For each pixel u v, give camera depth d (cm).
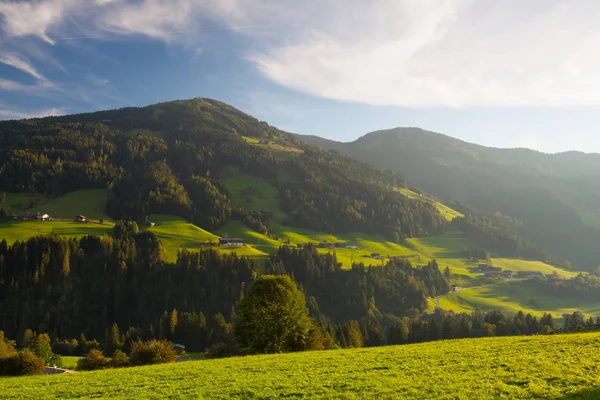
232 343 7669
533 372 2955
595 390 2441
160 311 17538
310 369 3553
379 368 3466
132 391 3155
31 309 16412
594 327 6025
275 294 6188
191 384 3247
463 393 2556
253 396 2811
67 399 3066
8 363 5312
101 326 16800
